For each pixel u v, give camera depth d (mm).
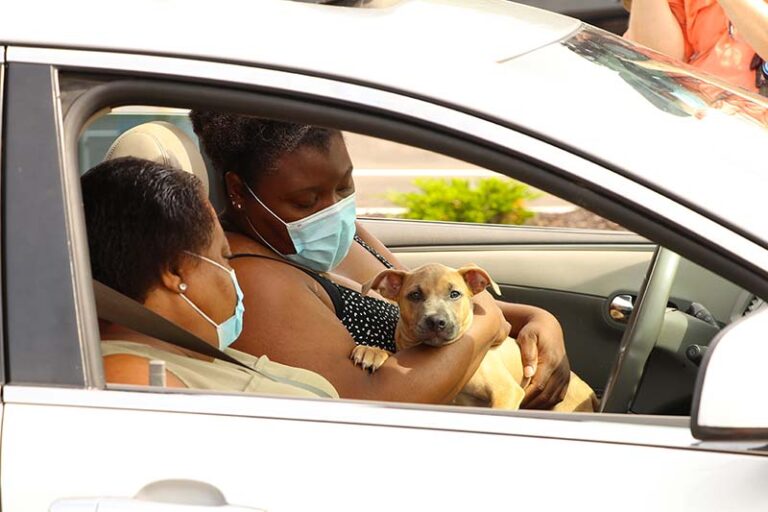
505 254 5785
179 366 3592
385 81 3131
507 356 4734
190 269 3703
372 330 4512
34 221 3000
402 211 11898
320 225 4246
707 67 6668
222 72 3117
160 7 3246
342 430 3027
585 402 4930
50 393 2982
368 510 2924
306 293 4234
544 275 5652
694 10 6648
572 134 3096
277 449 2988
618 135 3125
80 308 3010
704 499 2908
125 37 3135
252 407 3053
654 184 3035
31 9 3178
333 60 3156
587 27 4133
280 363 4094
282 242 4266
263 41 3180
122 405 3014
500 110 3117
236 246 4234
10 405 2980
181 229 3666
